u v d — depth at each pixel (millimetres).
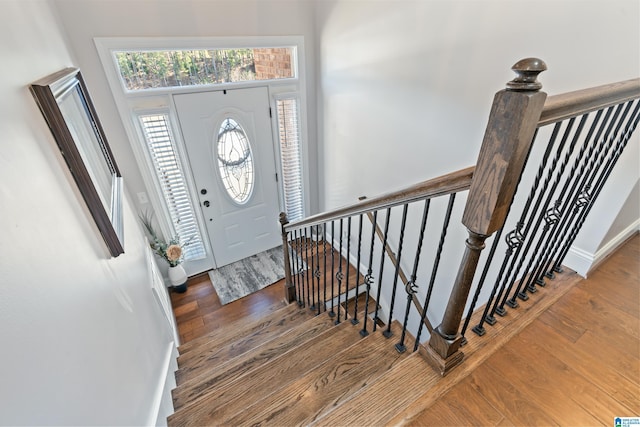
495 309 1375
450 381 1120
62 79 1281
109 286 1200
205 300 3365
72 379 764
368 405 1069
